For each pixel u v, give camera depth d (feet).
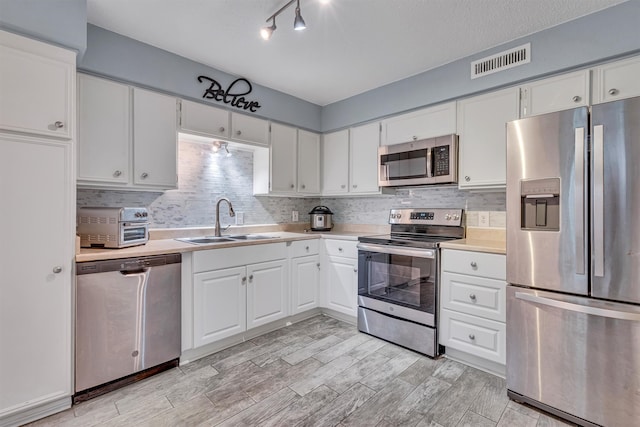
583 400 5.16
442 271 7.68
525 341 5.81
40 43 5.28
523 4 6.03
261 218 11.31
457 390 6.32
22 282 5.16
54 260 5.46
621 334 4.82
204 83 8.60
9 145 5.02
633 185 4.70
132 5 6.13
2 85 4.95
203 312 7.58
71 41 5.56
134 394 6.10
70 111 5.59
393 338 8.46
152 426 5.22
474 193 8.99
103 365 6.04
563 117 5.35
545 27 6.84
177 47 7.75
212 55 8.14
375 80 9.66
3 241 4.99
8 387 5.06
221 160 10.18
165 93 8.02
